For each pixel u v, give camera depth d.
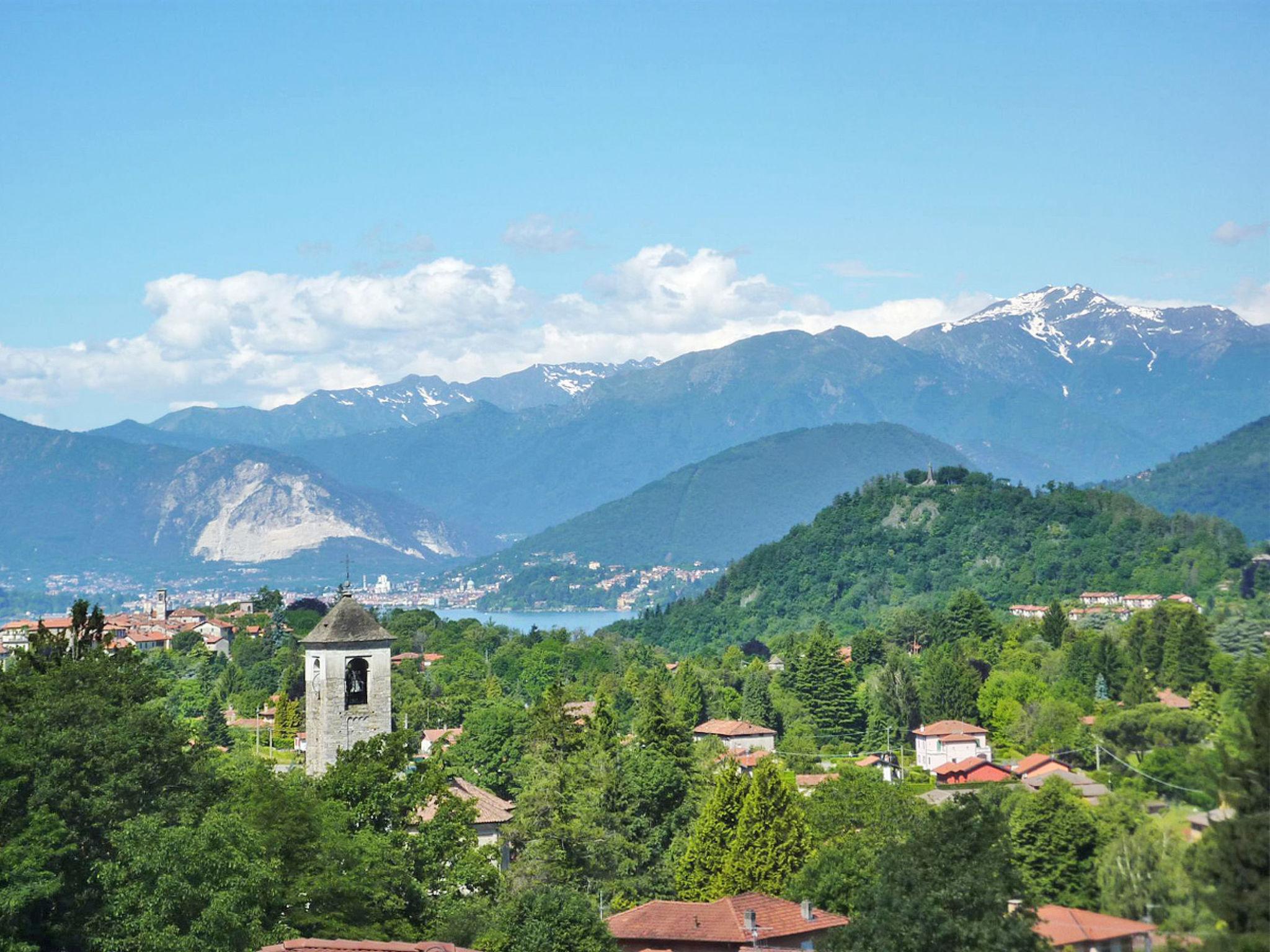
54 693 90.94
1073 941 65.81
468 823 99.69
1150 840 66.38
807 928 97.19
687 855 122.81
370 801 96.81
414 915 91.06
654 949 96.56
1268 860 60.31
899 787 143.75
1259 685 67.81
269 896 80.94
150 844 77.31
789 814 117.19
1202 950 59.88
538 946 89.19
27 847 77.19
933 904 70.62
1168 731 81.31
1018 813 74.50
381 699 112.62
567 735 154.50
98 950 78.50
